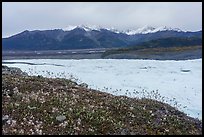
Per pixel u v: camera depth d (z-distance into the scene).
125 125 16.44
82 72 70.62
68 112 16.98
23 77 25.31
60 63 107.56
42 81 24.53
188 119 21.17
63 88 23.09
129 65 92.31
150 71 73.56
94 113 17.23
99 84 50.78
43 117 16.05
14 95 18.88
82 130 15.10
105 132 15.29
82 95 21.83
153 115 19.27
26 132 14.25
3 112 15.89
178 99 38.56
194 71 72.19
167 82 54.34
